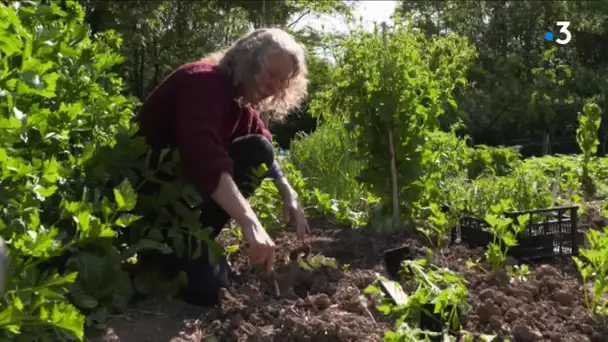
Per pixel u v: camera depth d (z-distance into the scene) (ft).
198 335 10.22
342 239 15.12
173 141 11.56
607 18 69.36
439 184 16.84
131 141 11.16
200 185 10.30
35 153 9.69
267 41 10.88
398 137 15.85
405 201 16.19
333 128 25.41
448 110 19.85
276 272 13.01
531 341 10.16
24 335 8.32
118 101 13.19
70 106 10.19
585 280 12.14
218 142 10.57
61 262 10.41
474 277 12.50
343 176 21.07
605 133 49.34
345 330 10.03
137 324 10.34
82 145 11.54
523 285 12.02
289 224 16.33
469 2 85.76
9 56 10.12
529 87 60.80
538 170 22.31
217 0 90.43
